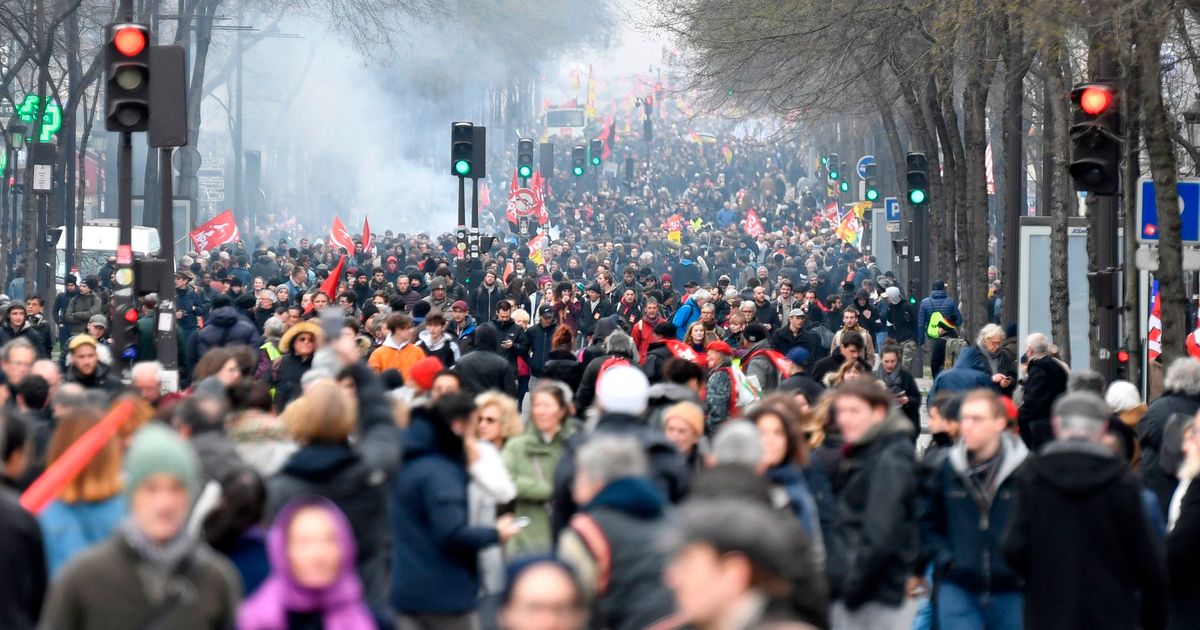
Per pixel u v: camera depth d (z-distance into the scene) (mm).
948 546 29062
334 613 18594
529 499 32781
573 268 153000
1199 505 27422
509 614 16453
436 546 26016
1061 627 26203
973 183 95250
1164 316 52719
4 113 169875
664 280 97688
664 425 32156
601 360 51094
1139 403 40156
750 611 13906
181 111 48375
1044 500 26453
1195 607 27672
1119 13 52625
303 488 24188
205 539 22047
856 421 27812
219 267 107562
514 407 33844
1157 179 52625
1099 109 44719
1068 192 72875
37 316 77375
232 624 19250
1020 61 83875
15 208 140625
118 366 49500
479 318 100812
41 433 33344
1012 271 87938
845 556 27766
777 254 154625
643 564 21703
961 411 29062
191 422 26750
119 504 23734
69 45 134625
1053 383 51250
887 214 146000
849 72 105812
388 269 129750
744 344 67375
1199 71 61000
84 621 18734
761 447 23750
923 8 80312
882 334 101688
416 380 38406
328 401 24531
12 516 22359
